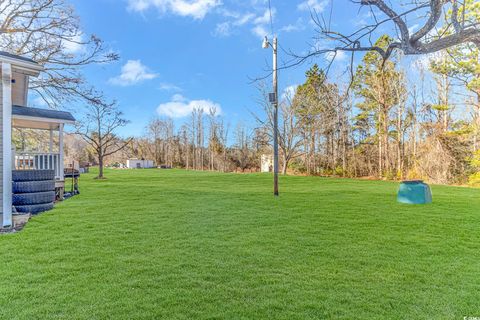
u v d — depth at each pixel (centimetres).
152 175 2091
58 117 915
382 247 438
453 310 260
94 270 344
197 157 4253
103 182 1531
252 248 430
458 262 378
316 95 2150
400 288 303
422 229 542
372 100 2361
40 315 247
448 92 1966
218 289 298
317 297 282
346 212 698
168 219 619
